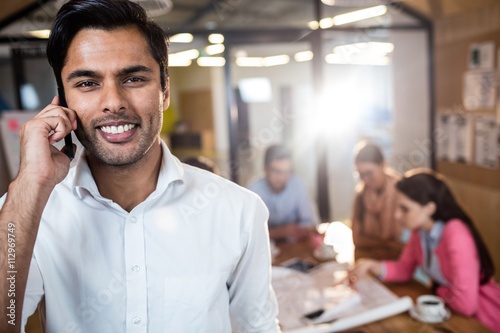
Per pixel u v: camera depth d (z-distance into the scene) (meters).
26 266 0.74
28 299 0.85
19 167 0.77
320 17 3.83
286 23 6.21
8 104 3.73
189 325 0.91
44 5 3.31
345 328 1.46
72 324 0.88
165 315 0.91
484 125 3.29
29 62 3.57
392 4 3.84
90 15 0.75
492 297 1.68
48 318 0.88
